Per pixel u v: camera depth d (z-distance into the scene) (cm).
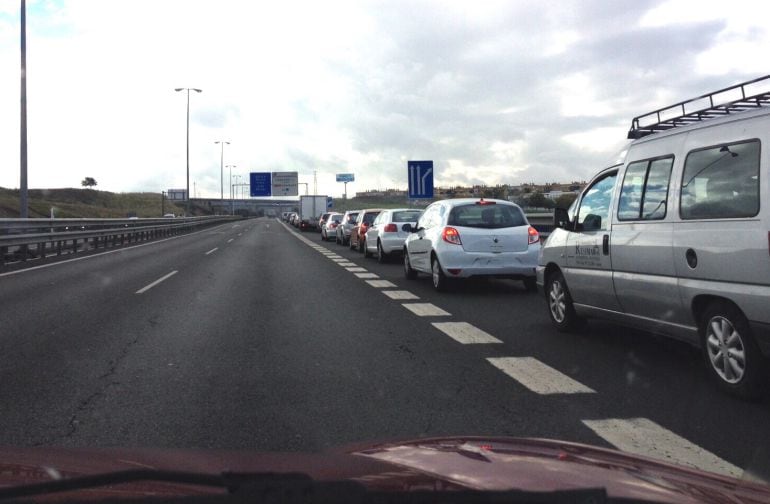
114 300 1048
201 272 1536
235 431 419
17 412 459
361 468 201
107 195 13338
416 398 495
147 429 423
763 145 448
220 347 686
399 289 1206
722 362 494
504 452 225
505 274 1098
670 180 544
